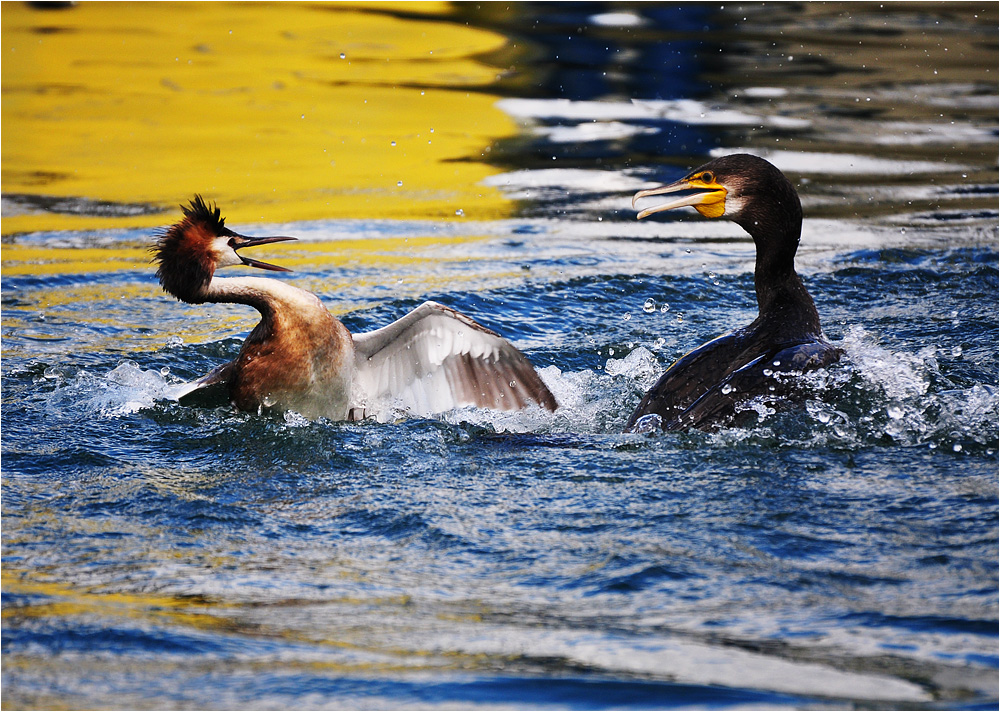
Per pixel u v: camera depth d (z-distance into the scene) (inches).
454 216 719.7
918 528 285.4
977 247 632.4
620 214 725.9
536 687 216.5
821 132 905.5
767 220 416.2
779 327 402.0
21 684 216.5
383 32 1195.3
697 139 884.6
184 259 394.6
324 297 554.9
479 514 305.0
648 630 238.7
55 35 1139.9
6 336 493.7
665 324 519.5
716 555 273.7
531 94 1008.9
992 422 360.5
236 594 259.1
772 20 1263.5
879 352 418.0
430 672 221.9
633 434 360.8
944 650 227.0
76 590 260.2
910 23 1254.9
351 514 307.0
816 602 249.3
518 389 417.7
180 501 315.9
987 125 926.4
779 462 332.5
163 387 430.6
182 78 1035.3
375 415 414.0
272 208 730.8
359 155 853.8
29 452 355.9
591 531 290.8
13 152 844.6
